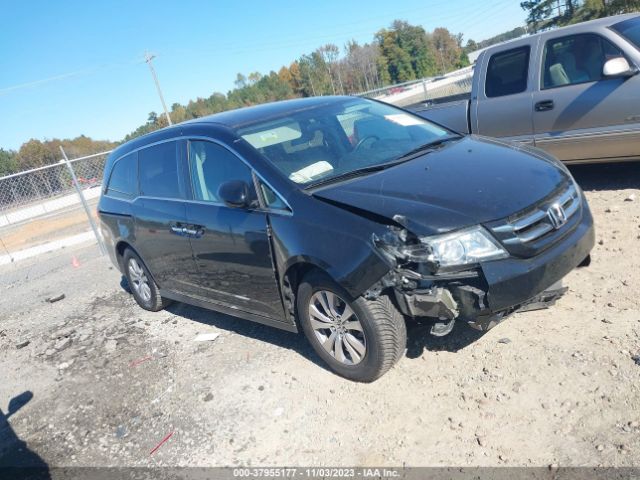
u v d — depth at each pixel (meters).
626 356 3.27
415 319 3.50
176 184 4.86
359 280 3.30
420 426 3.17
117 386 4.63
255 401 3.85
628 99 5.60
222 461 3.34
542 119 6.27
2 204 12.15
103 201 6.08
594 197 6.10
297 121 4.57
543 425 2.95
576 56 6.05
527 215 3.27
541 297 3.33
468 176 3.59
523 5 55.72
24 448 4.08
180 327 5.50
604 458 2.65
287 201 3.77
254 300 4.26
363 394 3.58
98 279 8.33
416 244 3.16
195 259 4.67
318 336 3.82
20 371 5.49
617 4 41.91
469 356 3.66
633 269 4.27
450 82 17.53
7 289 9.21
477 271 3.11
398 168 3.88
